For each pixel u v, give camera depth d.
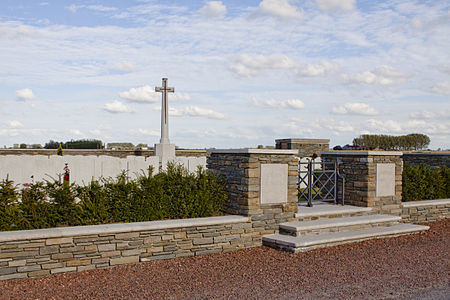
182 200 8.88
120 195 8.32
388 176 11.62
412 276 6.85
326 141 19.62
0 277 6.52
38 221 7.49
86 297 5.77
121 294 5.88
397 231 10.16
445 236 10.34
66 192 7.91
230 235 8.65
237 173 9.30
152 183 8.75
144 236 7.67
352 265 7.49
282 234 9.30
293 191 9.71
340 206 11.35
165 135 18.23
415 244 9.36
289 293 5.96
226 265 7.50
